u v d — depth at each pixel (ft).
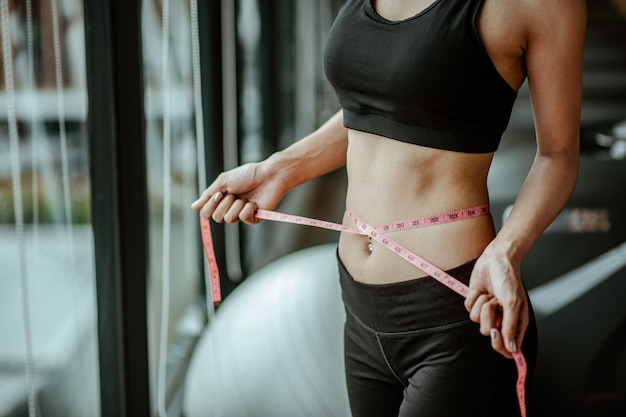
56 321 6.32
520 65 4.42
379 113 4.60
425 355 4.61
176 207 10.67
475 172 4.54
